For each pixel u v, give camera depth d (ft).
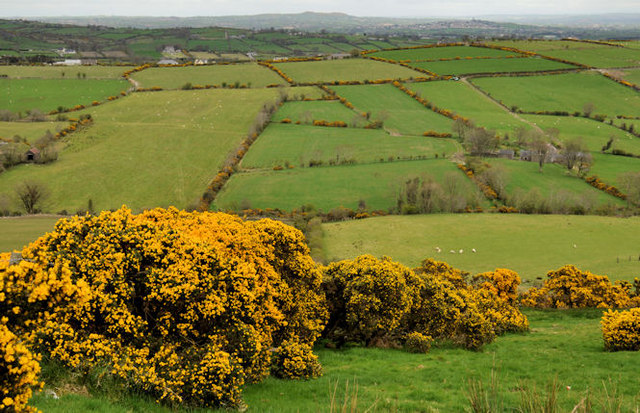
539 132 472.85
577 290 158.10
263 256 85.40
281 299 85.46
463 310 108.27
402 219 301.02
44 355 50.75
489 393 54.44
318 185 361.10
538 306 163.02
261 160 409.90
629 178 336.90
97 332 57.88
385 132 480.23
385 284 98.02
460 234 274.16
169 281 61.72
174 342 61.67
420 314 107.14
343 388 65.92
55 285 43.91
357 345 104.12
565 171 391.65
